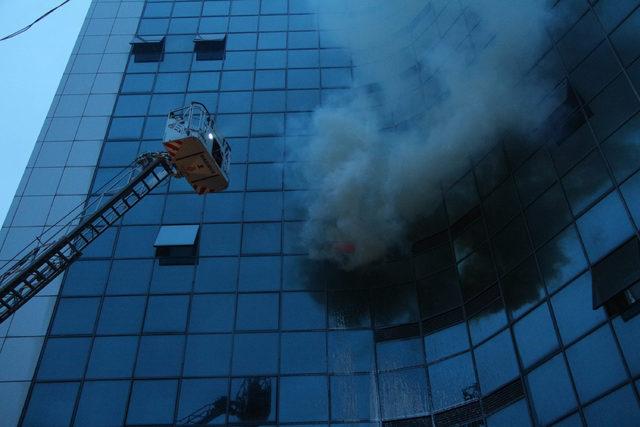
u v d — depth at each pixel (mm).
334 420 20203
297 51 32656
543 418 16781
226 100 30281
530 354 17891
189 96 30609
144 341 22219
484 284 20672
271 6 35406
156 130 29250
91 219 18188
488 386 18875
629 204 16125
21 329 22578
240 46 33094
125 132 29203
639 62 17172
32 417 20500
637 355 14625
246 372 21375
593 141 17984
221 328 22453
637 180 16094
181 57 32625
